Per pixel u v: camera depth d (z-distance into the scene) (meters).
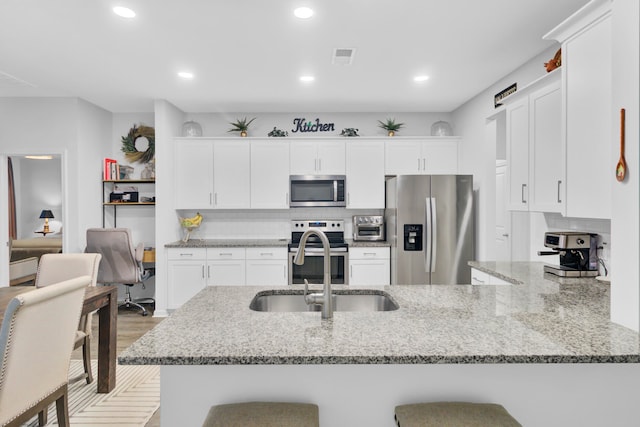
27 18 2.60
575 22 1.95
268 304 2.15
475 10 2.51
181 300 4.55
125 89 4.14
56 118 4.46
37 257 5.55
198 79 3.81
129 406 2.61
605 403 1.37
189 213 5.07
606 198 1.79
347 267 4.49
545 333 1.39
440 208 4.21
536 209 2.52
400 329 1.45
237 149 4.77
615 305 1.51
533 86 2.50
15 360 1.67
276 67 3.49
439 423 1.21
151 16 2.58
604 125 1.79
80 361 3.39
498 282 2.67
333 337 1.36
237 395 1.40
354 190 4.79
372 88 4.10
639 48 1.37
